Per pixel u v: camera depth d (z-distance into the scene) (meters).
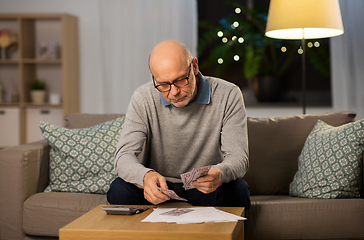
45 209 1.71
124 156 1.45
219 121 1.58
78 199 1.73
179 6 3.97
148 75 4.07
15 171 1.77
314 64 3.85
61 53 4.08
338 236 1.62
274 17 2.30
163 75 1.31
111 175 1.90
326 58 3.83
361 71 3.73
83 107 4.24
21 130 4.02
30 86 4.18
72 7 4.24
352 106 3.78
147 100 1.59
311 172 1.78
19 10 4.28
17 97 4.18
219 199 1.47
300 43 3.79
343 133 1.77
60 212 1.69
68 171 1.92
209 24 4.04
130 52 4.08
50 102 4.14
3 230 1.77
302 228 1.62
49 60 3.97
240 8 3.86
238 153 1.46
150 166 1.65
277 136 2.03
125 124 1.59
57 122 4.07
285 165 1.98
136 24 4.05
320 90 4.00
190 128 1.58
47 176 1.97
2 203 1.77
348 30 3.76
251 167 1.98
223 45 3.88
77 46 4.19
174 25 3.99
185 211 1.20
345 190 1.70
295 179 1.87
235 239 1.06
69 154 1.93
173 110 1.58
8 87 4.25
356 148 1.71
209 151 1.60
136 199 1.42
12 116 4.02
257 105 3.99
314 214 1.62
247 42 3.91
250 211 1.63
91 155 1.93
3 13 3.92
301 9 2.22
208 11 4.21
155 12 4.02
